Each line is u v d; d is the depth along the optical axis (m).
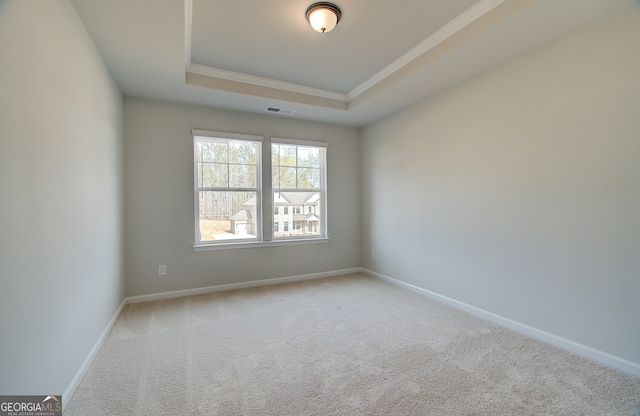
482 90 2.82
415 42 2.62
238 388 1.78
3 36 1.11
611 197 1.99
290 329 2.62
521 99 2.50
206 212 3.76
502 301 2.69
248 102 3.53
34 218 1.33
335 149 4.55
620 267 1.96
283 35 2.50
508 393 1.73
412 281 3.76
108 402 1.65
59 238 1.58
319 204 4.54
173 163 3.49
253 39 2.56
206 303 3.29
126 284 3.27
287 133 4.19
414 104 3.64
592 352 2.09
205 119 3.66
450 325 2.69
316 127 4.40
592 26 2.05
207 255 3.69
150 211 3.38
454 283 3.17
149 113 3.37
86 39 2.04
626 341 1.93
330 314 2.96
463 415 1.55
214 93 3.24
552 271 2.32
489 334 2.51
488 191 2.79
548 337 2.34
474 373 1.93
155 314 2.96
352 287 3.91
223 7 2.12
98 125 2.30
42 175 1.41
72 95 1.78
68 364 1.68
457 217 3.12
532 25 2.07
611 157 1.98
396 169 3.99
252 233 4.01
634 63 1.87
